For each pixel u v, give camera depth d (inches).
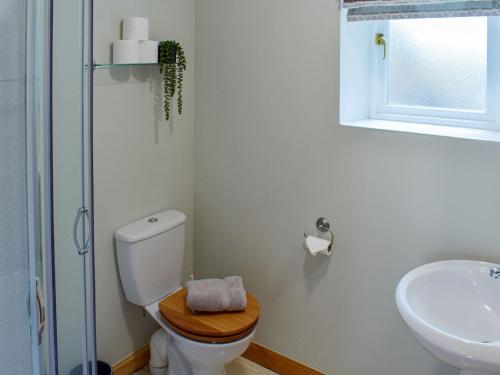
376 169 88.4
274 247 103.5
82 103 49.2
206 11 104.2
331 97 91.0
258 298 108.0
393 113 95.4
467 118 88.0
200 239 114.7
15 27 39.9
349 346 97.6
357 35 92.2
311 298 100.5
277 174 100.2
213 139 108.0
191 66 107.6
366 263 92.4
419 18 82.8
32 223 43.0
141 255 97.1
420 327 63.3
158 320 96.6
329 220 95.1
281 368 107.3
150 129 101.8
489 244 80.1
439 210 83.6
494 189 78.4
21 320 43.0
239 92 102.4
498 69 83.7
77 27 47.5
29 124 42.0
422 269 77.8
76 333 51.2
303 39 92.4
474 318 76.0
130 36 92.2
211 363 91.7
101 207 95.7
